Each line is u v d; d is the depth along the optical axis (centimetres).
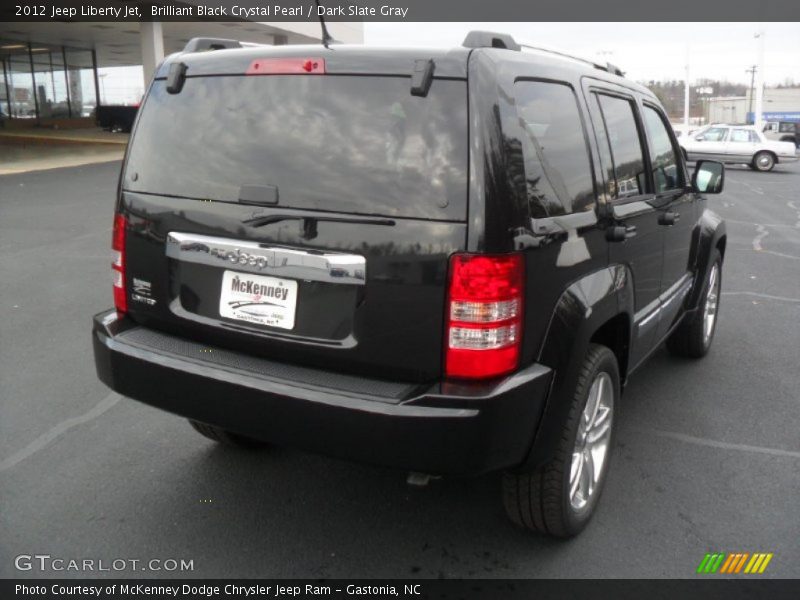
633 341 357
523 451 267
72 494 344
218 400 279
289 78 279
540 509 295
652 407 458
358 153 262
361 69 267
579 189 302
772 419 443
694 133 2905
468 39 269
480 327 247
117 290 321
